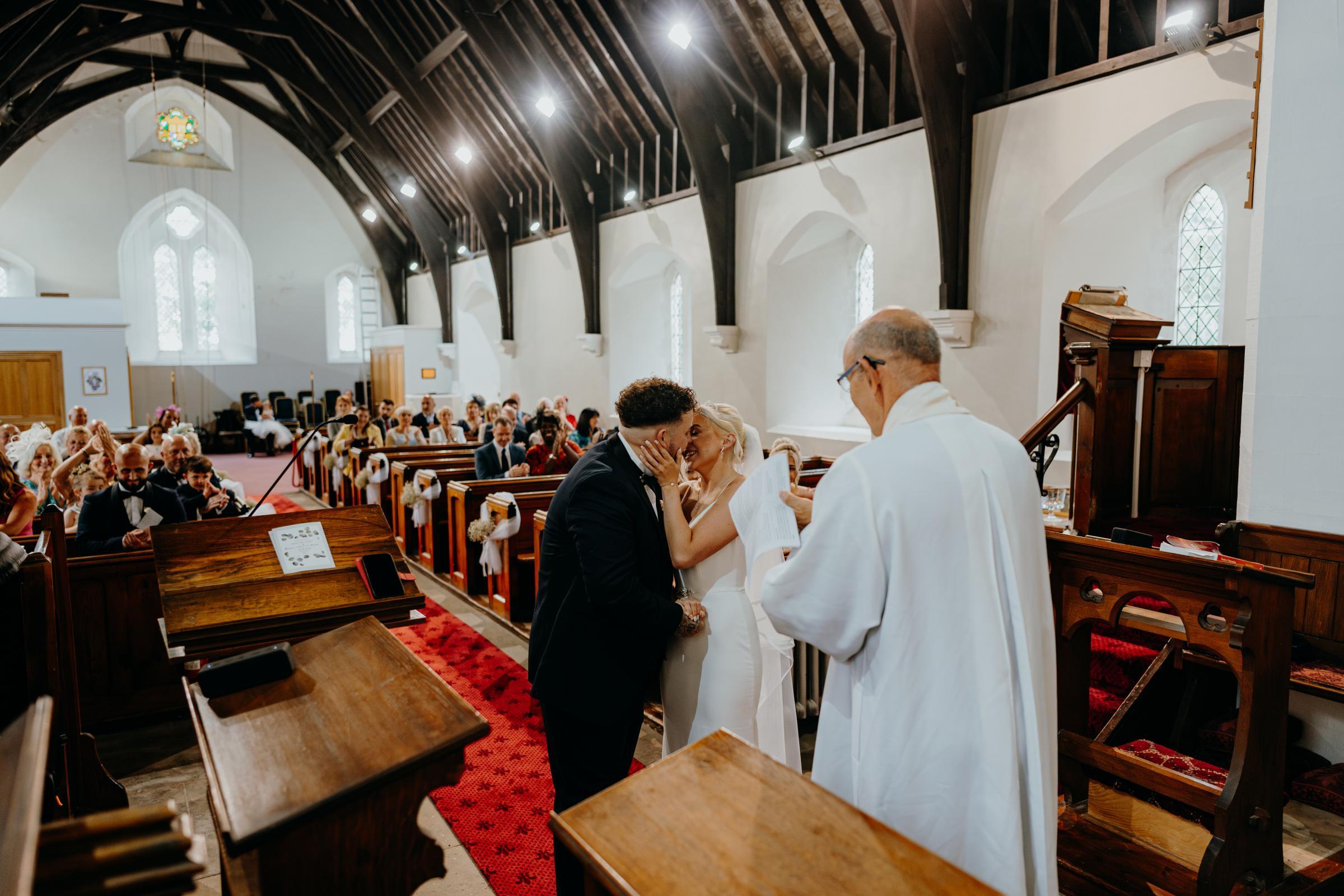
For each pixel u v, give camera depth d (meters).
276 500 11.42
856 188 7.80
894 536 1.55
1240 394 5.00
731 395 9.77
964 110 6.60
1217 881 2.27
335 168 17.97
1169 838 2.64
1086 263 6.37
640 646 2.17
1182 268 6.33
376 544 3.11
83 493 5.38
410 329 16.75
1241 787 2.28
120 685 3.96
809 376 9.54
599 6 9.26
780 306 9.21
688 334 11.95
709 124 9.18
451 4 10.36
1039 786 1.56
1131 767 2.56
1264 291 3.28
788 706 2.67
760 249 9.12
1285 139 3.17
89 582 3.87
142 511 4.12
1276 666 2.30
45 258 16.20
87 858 1.02
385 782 1.53
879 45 7.43
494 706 4.14
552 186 13.02
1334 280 3.07
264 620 2.70
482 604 6.03
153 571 4.00
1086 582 2.71
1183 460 5.01
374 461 8.48
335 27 12.09
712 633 2.23
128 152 16.88
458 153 12.90
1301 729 3.26
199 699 1.83
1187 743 3.27
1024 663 1.58
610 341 12.08
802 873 1.24
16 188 15.80
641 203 10.84
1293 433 3.23
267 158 18.12
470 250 15.97
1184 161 6.15
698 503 2.36
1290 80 3.13
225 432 17.47
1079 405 4.43
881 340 1.70
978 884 1.20
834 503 1.60
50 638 2.29
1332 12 3.00
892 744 1.56
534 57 10.64
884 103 7.65
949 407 1.66
